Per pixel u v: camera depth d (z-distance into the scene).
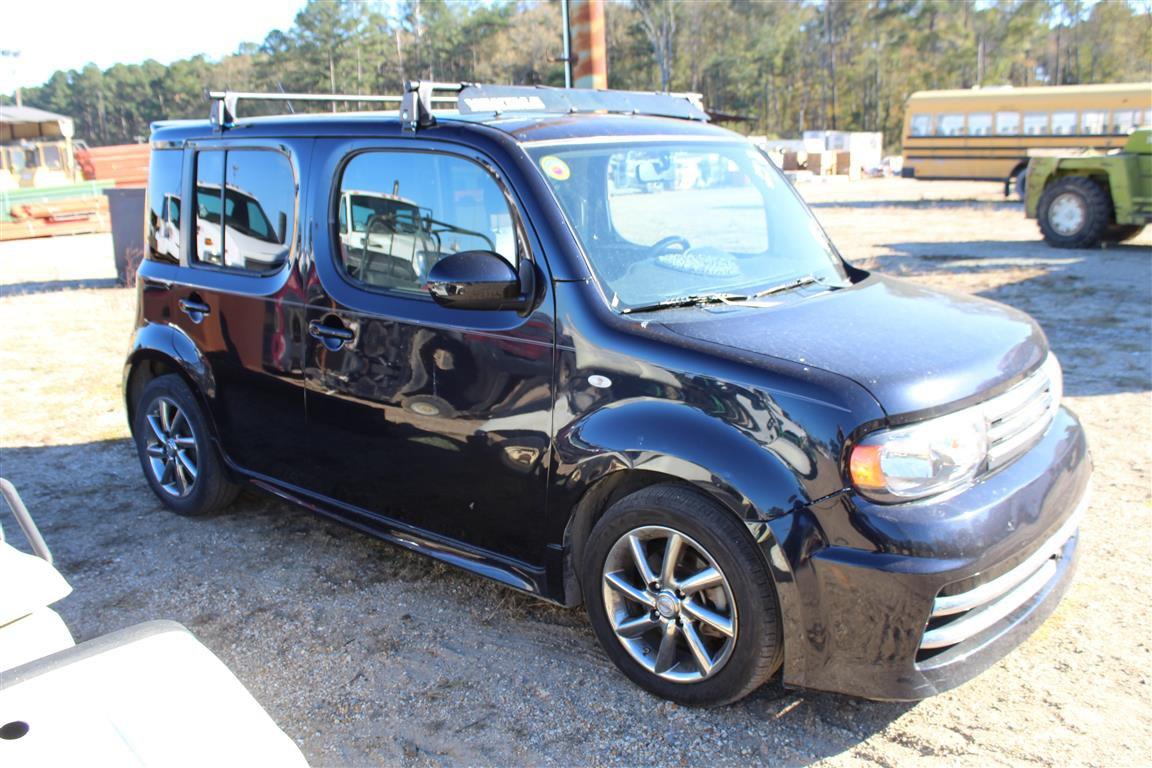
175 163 4.70
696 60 92.56
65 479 5.57
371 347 3.68
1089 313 9.62
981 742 2.91
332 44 87.94
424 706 3.20
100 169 29.98
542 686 3.29
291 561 4.38
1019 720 3.02
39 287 13.72
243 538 4.65
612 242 3.36
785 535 2.71
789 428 2.74
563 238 3.22
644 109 4.36
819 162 40.41
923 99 30.16
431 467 3.58
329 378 3.86
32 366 8.52
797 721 3.05
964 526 2.68
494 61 86.44
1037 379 3.21
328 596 4.01
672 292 3.34
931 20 86.06
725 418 2.83
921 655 2.77
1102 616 3.62
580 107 4.06
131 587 4.14
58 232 23.05
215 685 1.67
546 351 3.19
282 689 3.32
